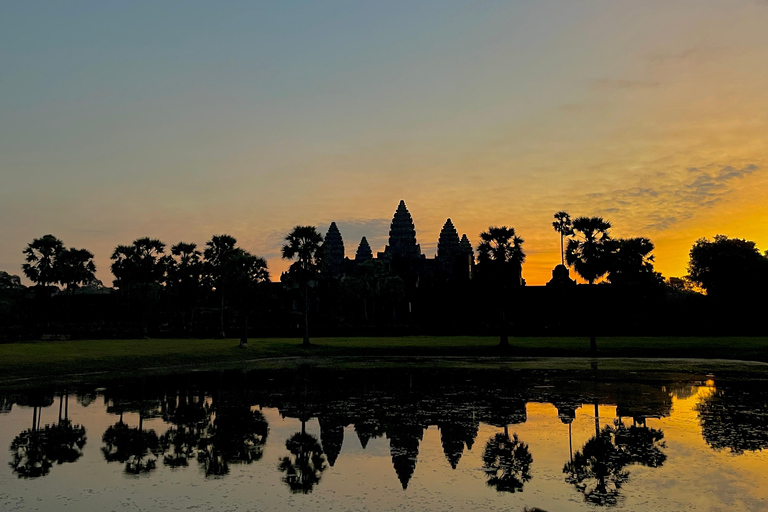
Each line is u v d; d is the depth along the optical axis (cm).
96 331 7438
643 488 1216
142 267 8481
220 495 1180
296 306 10631
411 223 16862
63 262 8850
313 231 6338
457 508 1098
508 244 5916
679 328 7294
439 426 1883
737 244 8650
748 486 1225
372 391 2733
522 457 1479
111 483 1266
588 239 5697
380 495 1177
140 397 2547
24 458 1481
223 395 2603
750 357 4722
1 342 6322
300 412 2155
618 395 2575
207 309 8856
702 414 2081
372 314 10694
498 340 6400
